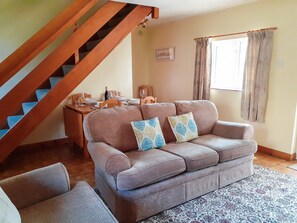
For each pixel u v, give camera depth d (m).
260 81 3.76
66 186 1.67
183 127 2.85
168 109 2.93
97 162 2.13
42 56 4.02
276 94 3.62
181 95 5.60
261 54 3.70
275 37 3.55
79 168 3.22
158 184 2.11
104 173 2.21
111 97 4.36
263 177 2.90
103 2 4.42
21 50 2.84
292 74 3.40
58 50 2.96
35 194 1.55
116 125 2.50
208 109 3.25
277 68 3.57
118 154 2.00
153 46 6.31
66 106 4.09
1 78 2.69
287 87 3.48
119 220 2.05
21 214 1.41
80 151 3.94
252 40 3.81
